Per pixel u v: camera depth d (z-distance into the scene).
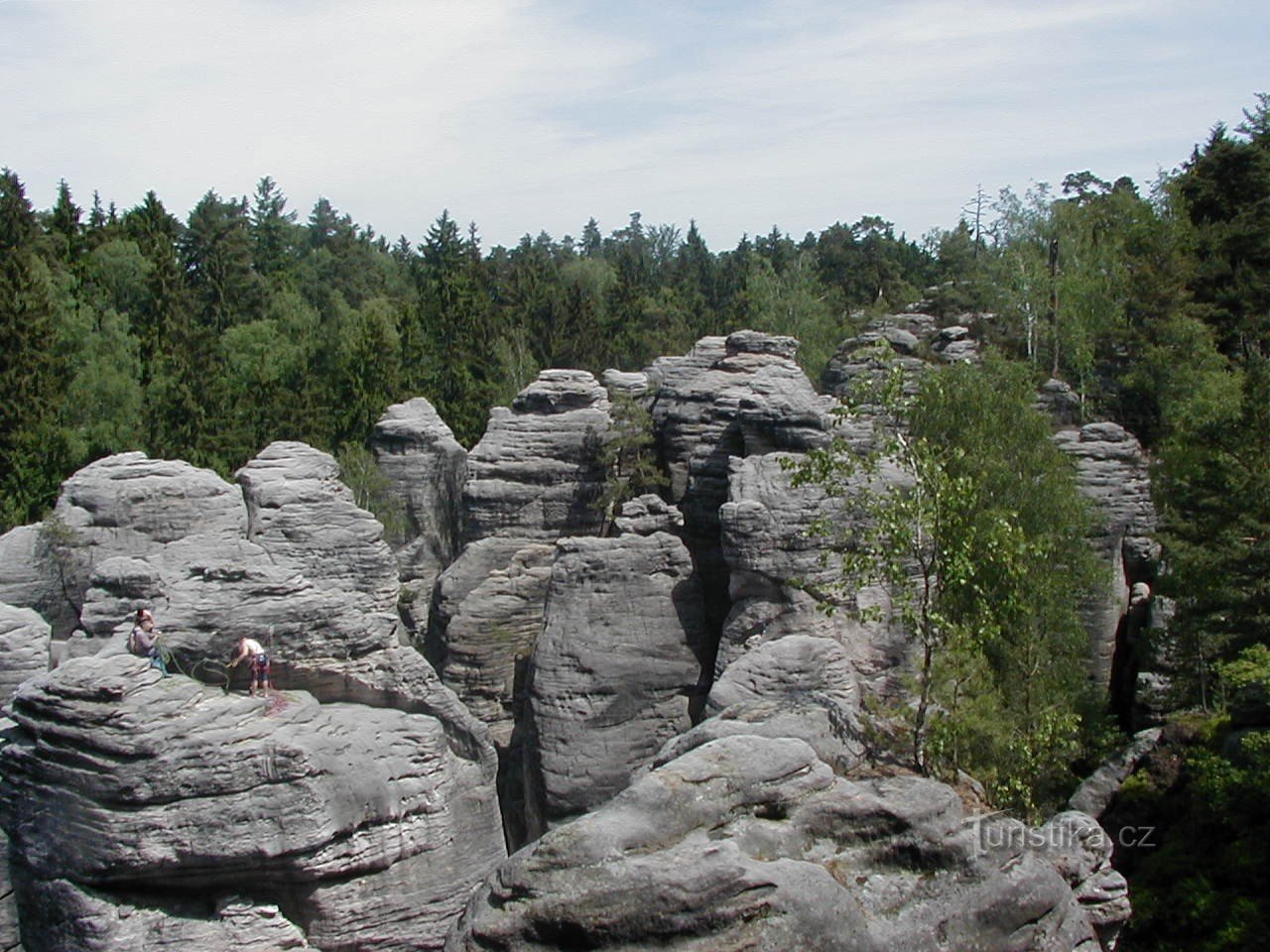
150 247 111.75
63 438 73.94
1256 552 37.97
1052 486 43.75
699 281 162.50
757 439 51.44
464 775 35.09
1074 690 42.28
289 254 161.88
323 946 30.20
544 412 62.53
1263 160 77.50
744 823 22.09
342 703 34.78
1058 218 77.50
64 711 28.19
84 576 45.44
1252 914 32.44
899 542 31.89
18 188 100.50
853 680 36.56
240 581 34.94
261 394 88.94
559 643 49.31
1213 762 35.06
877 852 22.23
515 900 20.16
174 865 27.91
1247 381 43.50
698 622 50.44
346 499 49.50
